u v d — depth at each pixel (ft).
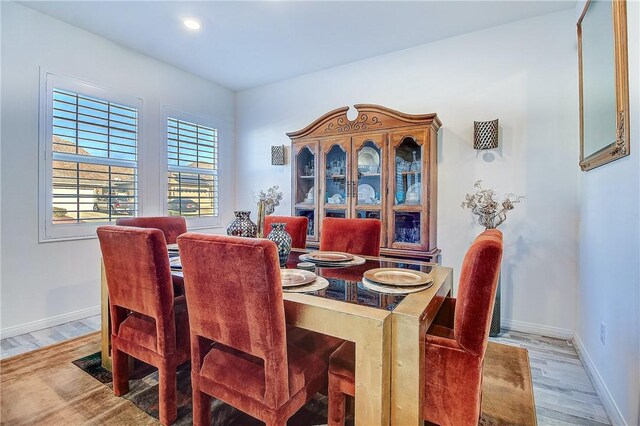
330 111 11.28
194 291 4.31
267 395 3.89
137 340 5.36
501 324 9.43
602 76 6.20
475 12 8.76
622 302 5.32
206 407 4.68
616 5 5.28
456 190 10.00
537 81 8.97
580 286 8.11
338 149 10.97
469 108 9.85
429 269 6.07
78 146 9.86
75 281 9.82
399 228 9.89
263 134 14.30
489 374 6.56
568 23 8.60
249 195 14.80
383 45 10.62
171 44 10.69
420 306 4.06
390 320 3.84
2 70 8.34
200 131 13.61
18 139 8.66
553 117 8.78
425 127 9.33
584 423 5.40
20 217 8.73
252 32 9.89
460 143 9.95
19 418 5.27
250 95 14.65
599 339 6.45
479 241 3.84
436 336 4.11
